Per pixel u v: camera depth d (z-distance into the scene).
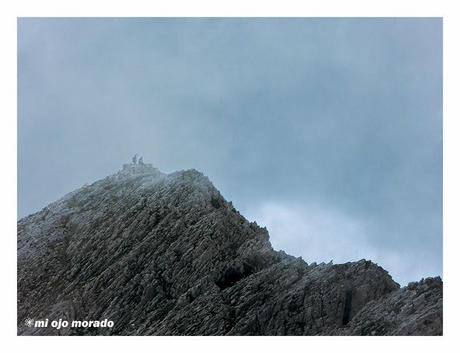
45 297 42.03
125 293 42.03
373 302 40.97
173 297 41.91
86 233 44.03
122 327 41.09
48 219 43.91
